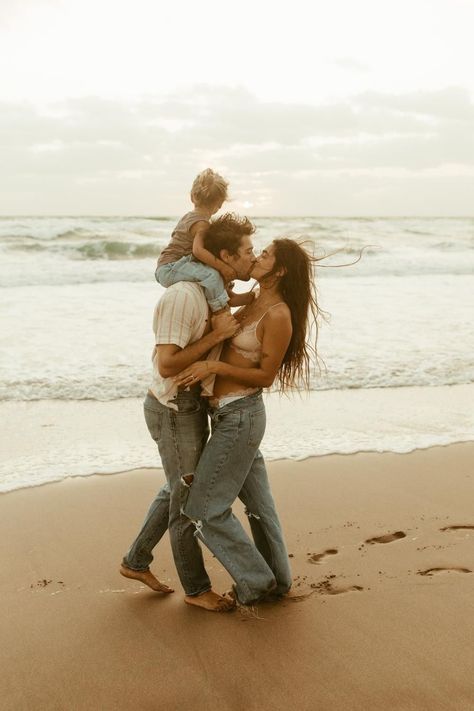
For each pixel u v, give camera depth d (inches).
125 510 167.8
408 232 1299.2
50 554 145.1
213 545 119.7
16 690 100.9
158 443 122.3
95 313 433.7
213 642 113.3
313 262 123.8
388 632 115.0
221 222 117.9
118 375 293.0
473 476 191.5
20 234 936.3
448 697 98.3
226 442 118.6
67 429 230.1
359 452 209.5
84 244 845.2
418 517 164.6
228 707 97.1
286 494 177.5
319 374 301.9
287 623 118.6
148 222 1093.8
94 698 99.3
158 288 568.7
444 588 130.0
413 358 329.7
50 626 118.2
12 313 427.5
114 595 129.6
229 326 115.8
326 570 138.4
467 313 454.6
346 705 97.0
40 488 179.9
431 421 243.4
